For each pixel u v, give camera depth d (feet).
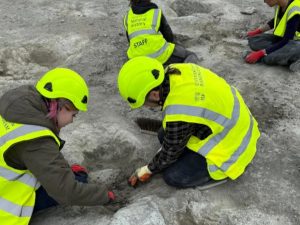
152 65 7.77
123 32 16.47
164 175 9.07
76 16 17.71
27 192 7.43
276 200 8.71
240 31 16.43
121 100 12.42
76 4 18.90
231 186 9.04
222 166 8.48
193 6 18.92
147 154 10.21
